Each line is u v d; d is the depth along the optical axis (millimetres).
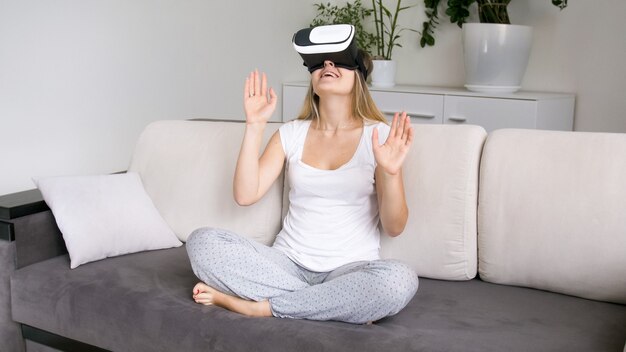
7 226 1948
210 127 2344
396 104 4242
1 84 3078
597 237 1671
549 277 1736
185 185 2254
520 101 3695
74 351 1890
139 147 2424
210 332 1586
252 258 1659
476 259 1865
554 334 1474
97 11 3453
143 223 2139
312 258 1816
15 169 3182
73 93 3385
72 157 3420
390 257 1900
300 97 4566
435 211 1862
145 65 3738
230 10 4238
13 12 3090
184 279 1881
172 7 3857
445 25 4477
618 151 1711
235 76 4344
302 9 4832
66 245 1988
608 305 1665
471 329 1505
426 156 1911
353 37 1840
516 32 3809
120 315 1735
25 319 1935
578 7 3918
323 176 1852
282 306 1601
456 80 4477
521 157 1812
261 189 1944
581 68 3951
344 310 1553
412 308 1654
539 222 1747
